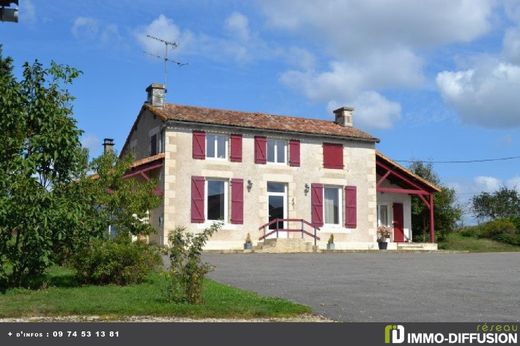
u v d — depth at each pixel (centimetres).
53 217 1052
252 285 1191
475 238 3372
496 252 2491
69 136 1106
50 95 1117
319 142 2602
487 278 1338
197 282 934
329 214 2617
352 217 2623
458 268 1585
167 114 2370
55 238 1093
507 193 4509
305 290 1123
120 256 1155
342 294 1075
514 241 3192
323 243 2553
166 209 2272
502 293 1098
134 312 859
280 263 1691
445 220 3170
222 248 2356
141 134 2609
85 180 1172
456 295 1070
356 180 2659
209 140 2405
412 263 1741
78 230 1119
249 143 2462
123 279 1165
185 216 2306
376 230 2681
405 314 884
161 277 1254
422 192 2781
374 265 1658
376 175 2834
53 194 1076
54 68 1123
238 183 2417
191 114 2436
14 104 1081
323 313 890
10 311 852
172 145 2320
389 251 2448
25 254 1082
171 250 962
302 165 2550
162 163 2316
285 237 2478
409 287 1175
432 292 1106
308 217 2536
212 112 2531
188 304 916
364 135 2706
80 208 1092
